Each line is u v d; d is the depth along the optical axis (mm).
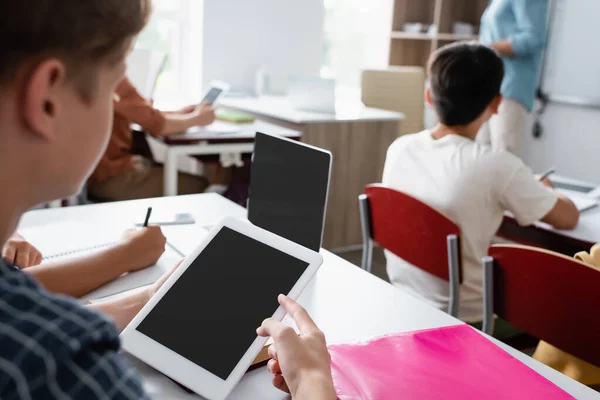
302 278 851
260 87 4094
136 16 419
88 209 1554
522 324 1311
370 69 4082
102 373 363
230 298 848
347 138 3348
